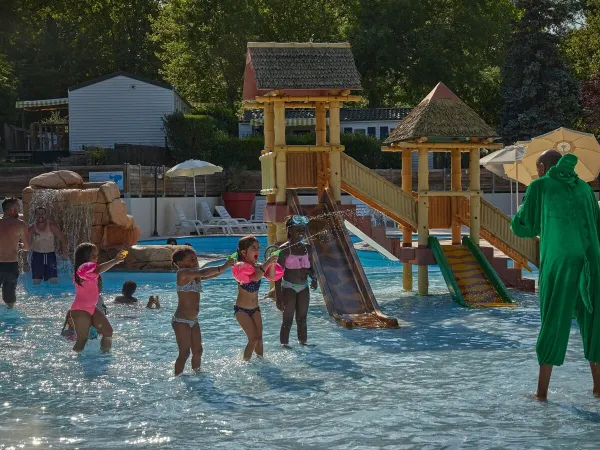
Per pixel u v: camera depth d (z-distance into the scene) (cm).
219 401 761
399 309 1430
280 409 728
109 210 2050
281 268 992
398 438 634
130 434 649
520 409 722
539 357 759
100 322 1020
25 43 6116
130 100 4162
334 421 686
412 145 1597
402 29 5241
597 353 756
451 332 1173
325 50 1588
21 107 4562
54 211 2045
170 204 3375
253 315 959
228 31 5191
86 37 6275
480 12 5381
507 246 1688
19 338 1117
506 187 4028
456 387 814
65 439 635
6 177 3120
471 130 1567
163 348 1043
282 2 5512
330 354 1005
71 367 921
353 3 5416
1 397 779
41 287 1797
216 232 3378
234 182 3950
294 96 1556
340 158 1587
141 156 3772
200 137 4088
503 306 1447
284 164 1554
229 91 5612
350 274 1398
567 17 4756
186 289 888
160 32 5706
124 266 2038
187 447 613
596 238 768
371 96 5600
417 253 1628
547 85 4641
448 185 3966
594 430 652
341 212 1517
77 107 4175
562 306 748
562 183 774
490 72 5619
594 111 4703
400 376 870
